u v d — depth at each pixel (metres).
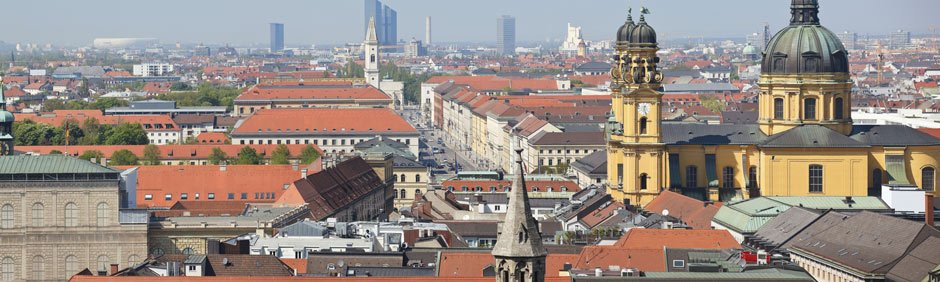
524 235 164.62
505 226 165.38
